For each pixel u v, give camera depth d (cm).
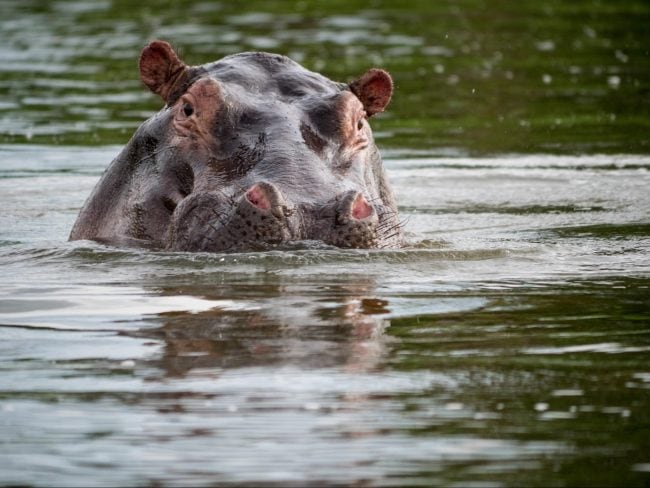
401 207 3919
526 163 4809
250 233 2520
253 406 1588
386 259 2561
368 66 6869
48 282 2402
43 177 4516
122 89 6450
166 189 2870
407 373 1742
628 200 3966
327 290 2269
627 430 1511
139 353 1842
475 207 3897
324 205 2584
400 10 9206
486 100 6247
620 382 1709
